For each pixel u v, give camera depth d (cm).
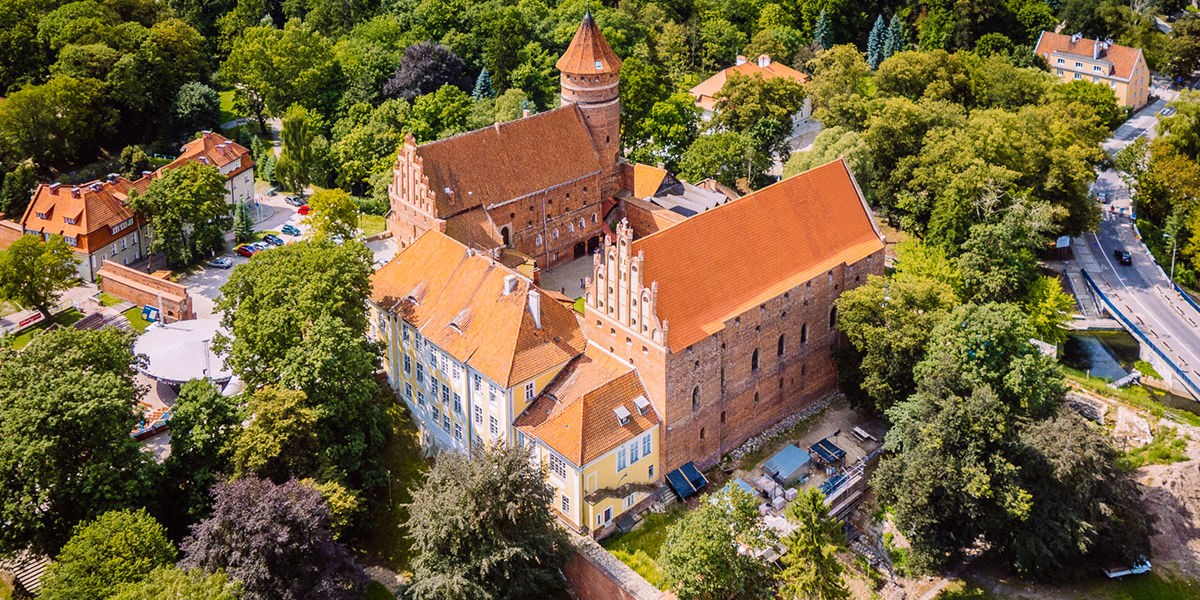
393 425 10412
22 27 18450
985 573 9656
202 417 8950
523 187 12631
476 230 12131
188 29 19512
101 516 7962
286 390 8900
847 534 9781
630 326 9306
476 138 12375
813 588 8069
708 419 9850
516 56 19762
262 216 16038
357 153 16375
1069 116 16662
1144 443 11381
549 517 8356
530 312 9519
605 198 13775
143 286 13000
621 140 17400
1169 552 10100
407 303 10319
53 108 16800
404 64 18750
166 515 8881
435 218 11750
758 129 16238
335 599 8006
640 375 9388
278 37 19425
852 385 10800
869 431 10675
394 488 9706
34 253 12312
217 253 14600
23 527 8050
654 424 9281
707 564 7881
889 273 13750
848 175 11394
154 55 18350
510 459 8188
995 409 9262
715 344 9594
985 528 9394
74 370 8606
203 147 15738
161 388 11225
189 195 13925
